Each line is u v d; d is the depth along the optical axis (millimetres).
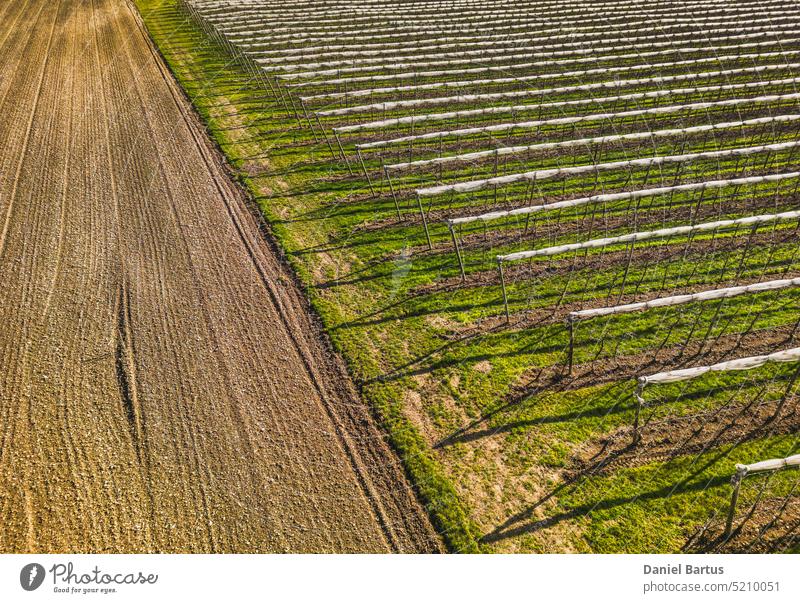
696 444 10766
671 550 9211
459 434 11094
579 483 10195
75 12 38531
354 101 25906
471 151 21578
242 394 11953
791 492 9938
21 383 12016
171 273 15344
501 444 10883
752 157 20266
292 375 12445
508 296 14500
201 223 17531
